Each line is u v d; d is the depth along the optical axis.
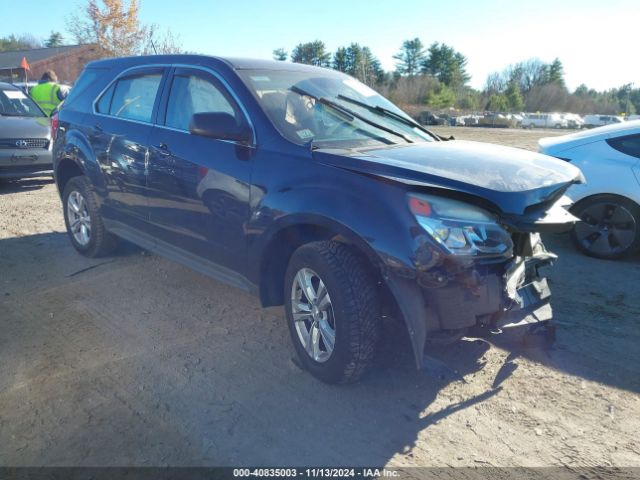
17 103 10.12
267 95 3.81
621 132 5.99
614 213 5.90
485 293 2.95
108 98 5.10
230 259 3.81
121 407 3.10
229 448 2.77
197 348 3.79
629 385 3.42
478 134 30.78
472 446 2.82
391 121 4.22
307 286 3.32
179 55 4.46
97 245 5.44
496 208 2.99
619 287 5.09
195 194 3.95
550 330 3.62
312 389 3.29
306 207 3.17
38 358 3.62
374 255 2.92
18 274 5.16
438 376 3.44
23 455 2.70
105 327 4.08
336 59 72.06
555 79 96.12
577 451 2.80
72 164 5.56
